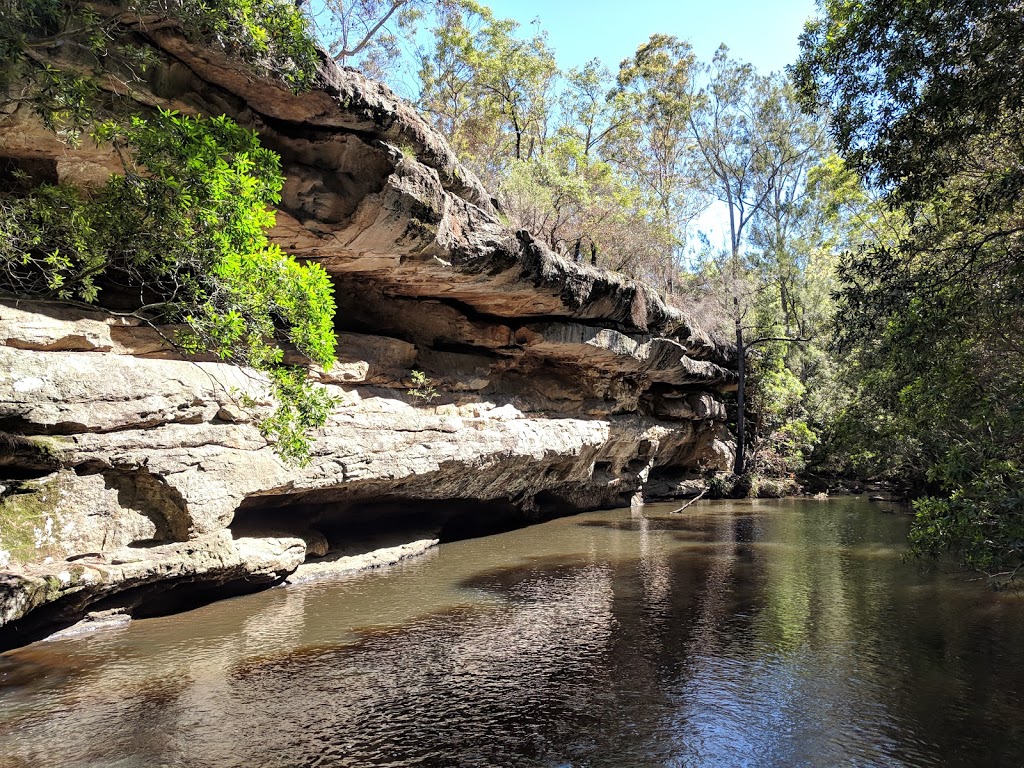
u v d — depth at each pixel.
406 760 6.39
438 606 11.51
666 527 21.00
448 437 15.70
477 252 14.51
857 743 6.88
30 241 8.22
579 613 11.32
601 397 22.83
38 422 8.65
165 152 7.43
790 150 41.97
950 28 8.49
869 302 10.93
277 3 8.70
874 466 25.19
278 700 7.60
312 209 11.66
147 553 9.86
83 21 7.91
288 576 12.70
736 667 8.93
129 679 7.97
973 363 10.67
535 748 6.68
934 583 13.60
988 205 9.42
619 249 27.84
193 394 10.59
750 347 35.25
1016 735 7.05
